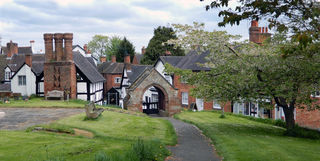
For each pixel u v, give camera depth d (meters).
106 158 8.39
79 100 32.47
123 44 69.38
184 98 35.81
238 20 9.05
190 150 12.56
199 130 18.64
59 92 33.03
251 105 28.11
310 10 8.94
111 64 57.78
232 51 17.52
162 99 30.67
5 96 33.56
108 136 14.48
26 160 9.11
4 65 47.09
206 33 16.66
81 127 16.58
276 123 22.19
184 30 17.25
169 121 22.47
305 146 13.08
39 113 23.05
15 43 50.53
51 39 33.91
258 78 16.25
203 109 33.56
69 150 10.59
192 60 35.75
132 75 45.91
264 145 12.78
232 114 27.66
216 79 16.97
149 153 9.99
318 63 13.10
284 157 10.44
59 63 33.69
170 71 18.42
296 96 14.63
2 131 14.80
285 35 15.20
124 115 23.09
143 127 17.78
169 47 55.19
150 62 55.44
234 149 11.98
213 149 12.79
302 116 23.53
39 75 37.47
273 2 8.68
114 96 48.56
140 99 28.28
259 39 26.64
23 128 16.41
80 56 41.94
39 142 12.00
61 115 21.81
